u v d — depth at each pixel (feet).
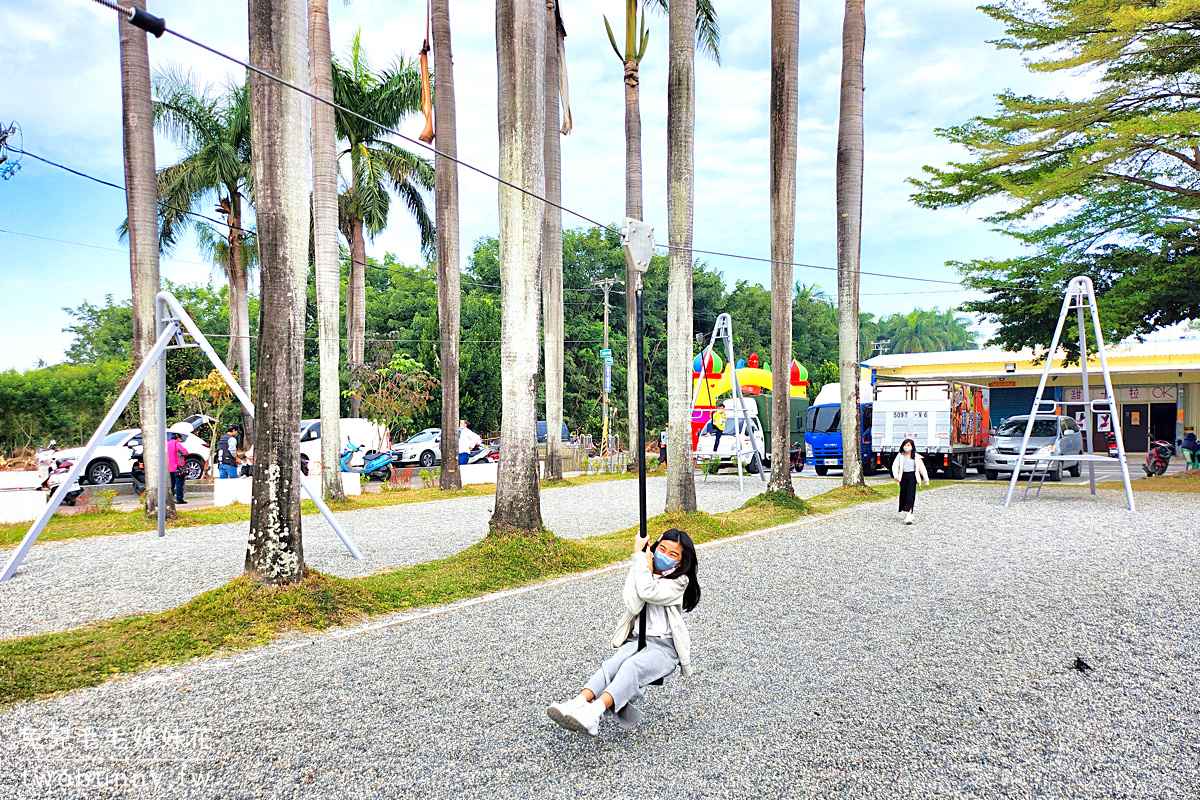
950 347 303.89
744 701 15.64
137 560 32.53
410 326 128.16
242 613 21.45
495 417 130.72
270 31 22.86
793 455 90.02
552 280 70.38
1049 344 66.39
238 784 12.26
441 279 62.64
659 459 97.30
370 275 154.30
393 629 21.30
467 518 46.47
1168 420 106.01
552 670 17.58
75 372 131.75
